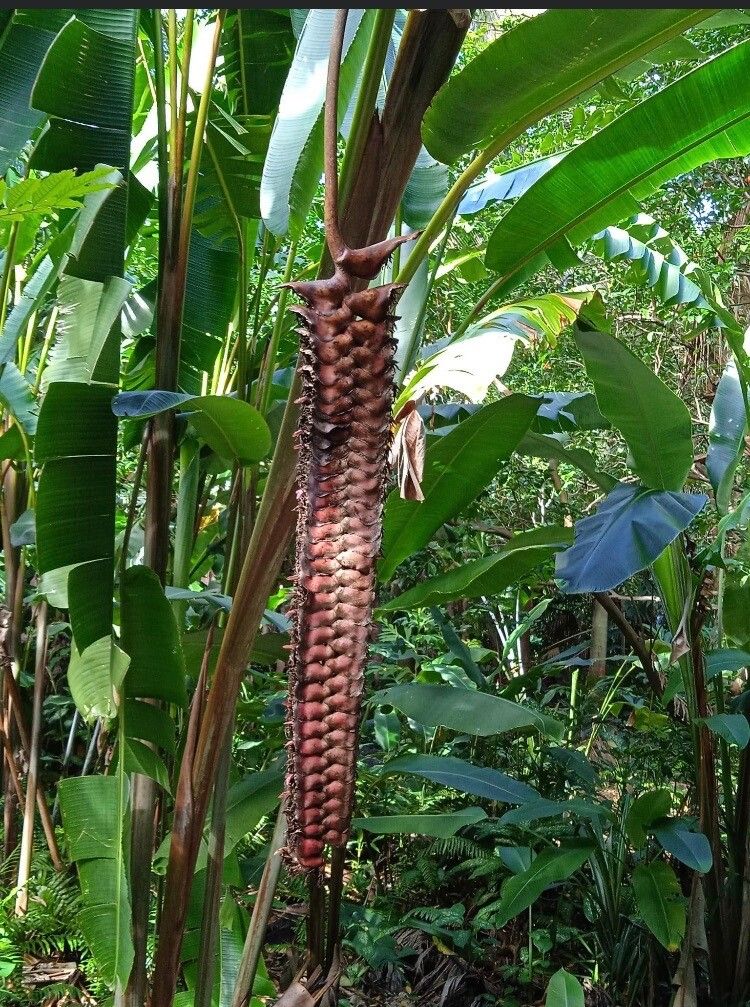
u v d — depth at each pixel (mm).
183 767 1806
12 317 2848
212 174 2283
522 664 5043
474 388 1590
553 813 2578
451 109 1626
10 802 3727
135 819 1977
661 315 5102
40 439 1735
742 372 2961
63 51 1772
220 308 2752
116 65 1856
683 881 3336
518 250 2332
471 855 3414
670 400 2328
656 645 4227
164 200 1998
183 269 2004
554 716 3893
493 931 3449
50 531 1789
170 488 2031
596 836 2930
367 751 3949
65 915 3215
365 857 4047
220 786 1922
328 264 1564
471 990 3127
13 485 3484
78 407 1756
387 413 1102
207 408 1765
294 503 1647
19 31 2049
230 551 2139
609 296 5309
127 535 1973
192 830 1807
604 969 3143
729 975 2883
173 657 1908
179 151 2020
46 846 3820
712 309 3143
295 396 1629
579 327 2416
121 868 1871
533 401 2219
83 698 1873
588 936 3373
